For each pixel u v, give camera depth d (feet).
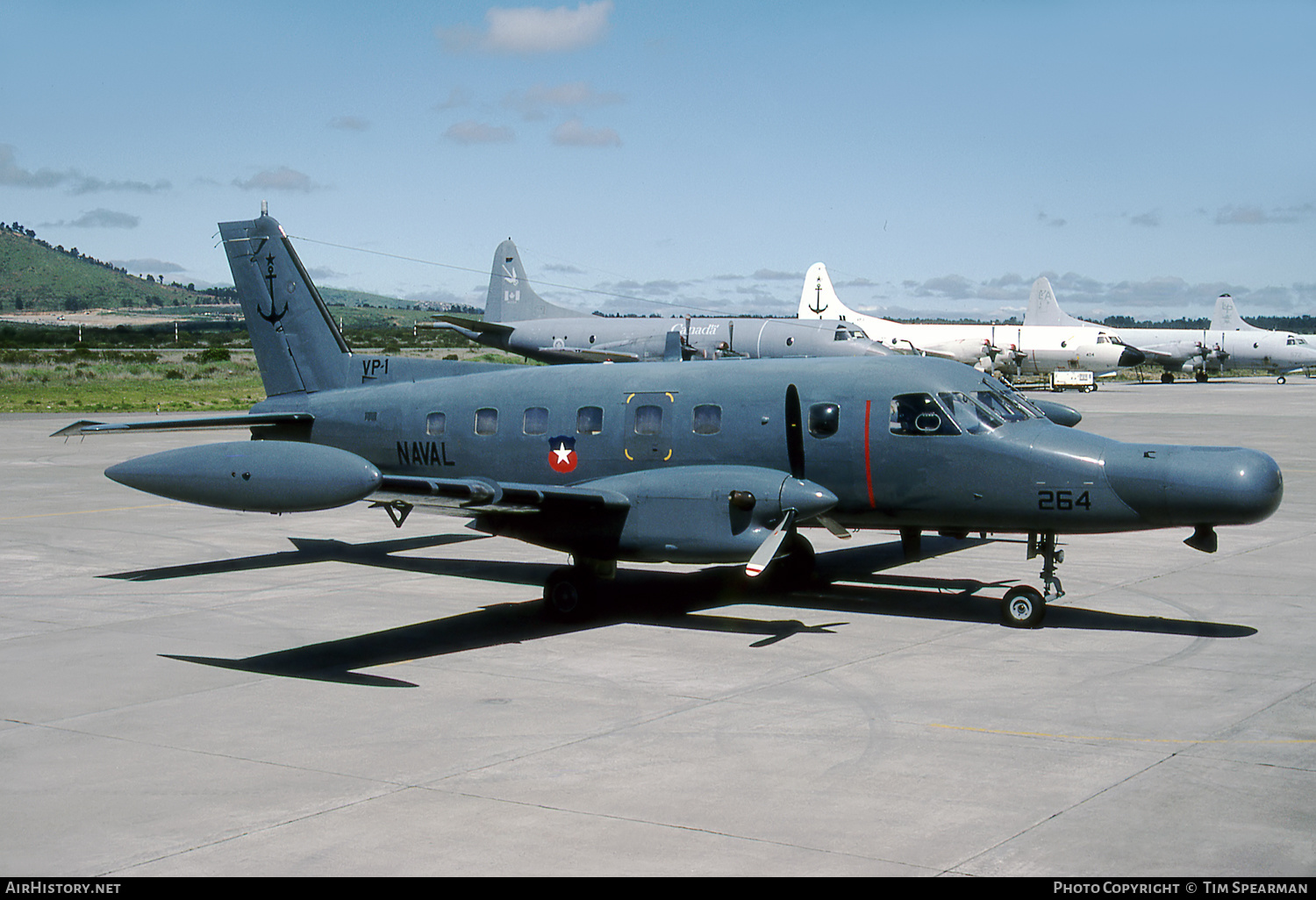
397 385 54.90
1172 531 66.23
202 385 254.27
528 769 26.20
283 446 36.22
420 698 32.53
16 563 56.54
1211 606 44.93
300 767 26.50
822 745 27.89
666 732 29.14
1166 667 35.45
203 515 75.00
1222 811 23.21
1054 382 257.34
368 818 23.25
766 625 42.39
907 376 43.57
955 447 41.86
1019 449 40.91
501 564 56.90
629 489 41.78
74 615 44.32
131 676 35.06
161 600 47.37
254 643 39.63
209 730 29.53
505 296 182.60
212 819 23.20
